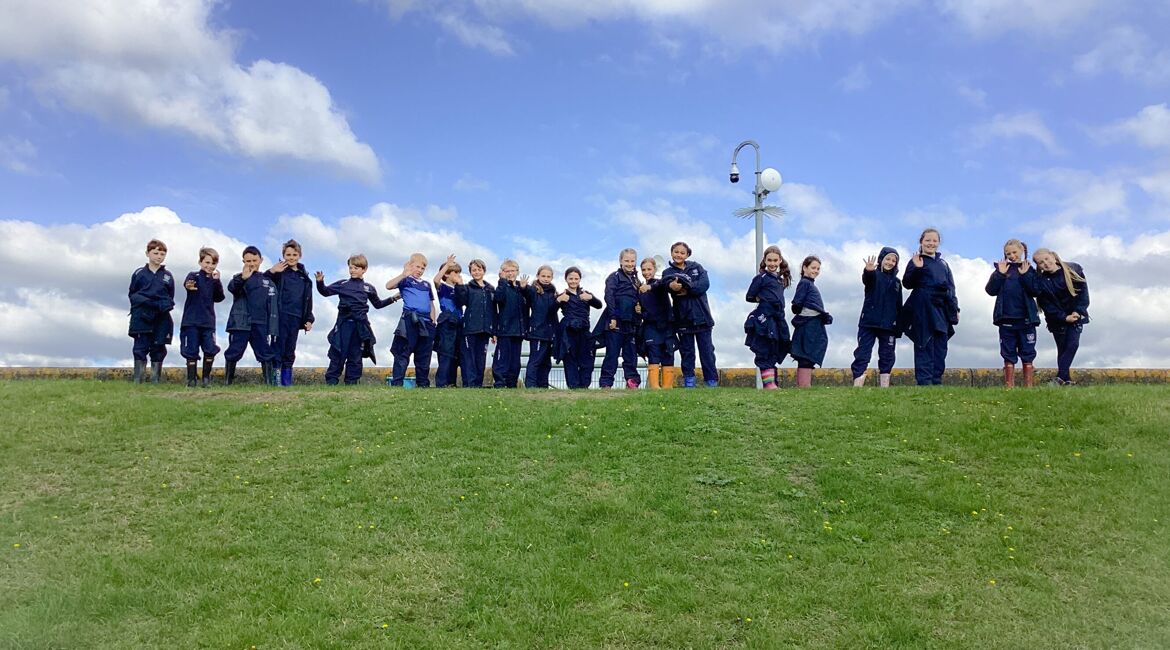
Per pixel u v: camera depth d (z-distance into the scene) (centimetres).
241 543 776
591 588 699
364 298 1490
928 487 891
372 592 693
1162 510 827
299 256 1477
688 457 980
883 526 815
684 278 1388
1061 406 1090
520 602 679
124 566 727
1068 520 817
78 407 1155
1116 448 970
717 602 684
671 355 1473
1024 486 891
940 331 1326
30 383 1329
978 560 752
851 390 1240
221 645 612
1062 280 1314
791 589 705
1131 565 740
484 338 1501
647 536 796
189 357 1367
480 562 742
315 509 852
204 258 1389
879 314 1356
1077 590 704
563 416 1116
